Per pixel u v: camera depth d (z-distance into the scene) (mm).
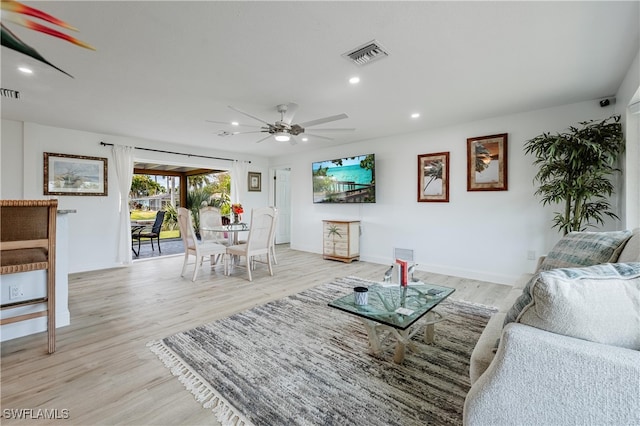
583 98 3125
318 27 1872
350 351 2068
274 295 3324
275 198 7305
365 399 1565
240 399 1568
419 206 4574
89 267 4512
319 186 5848
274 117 3715
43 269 2158
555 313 871
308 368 1857
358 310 1902
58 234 2449
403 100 3172
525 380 861
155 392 1625
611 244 1740
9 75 2518
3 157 3832
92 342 2191
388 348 2105
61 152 4258
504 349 892
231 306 2969
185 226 4094
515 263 3707
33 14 690
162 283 3809
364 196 5133
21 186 3951
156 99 3109
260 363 1914
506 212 3760
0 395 1589
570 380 806
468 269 4094
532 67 2418
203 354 2023
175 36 1970
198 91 2904
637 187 2584
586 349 795
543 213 3500
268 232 4238
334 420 1418
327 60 2297
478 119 3904
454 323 2535
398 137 4785
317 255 5879
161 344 2160
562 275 915
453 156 4199
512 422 882
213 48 2123
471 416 944
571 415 807
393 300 2090
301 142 5391
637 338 840
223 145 5590
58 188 4227
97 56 2225
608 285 875
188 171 8555
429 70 2471
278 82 2699
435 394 1605
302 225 6480
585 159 2736
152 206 7918
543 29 1886
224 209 8117
